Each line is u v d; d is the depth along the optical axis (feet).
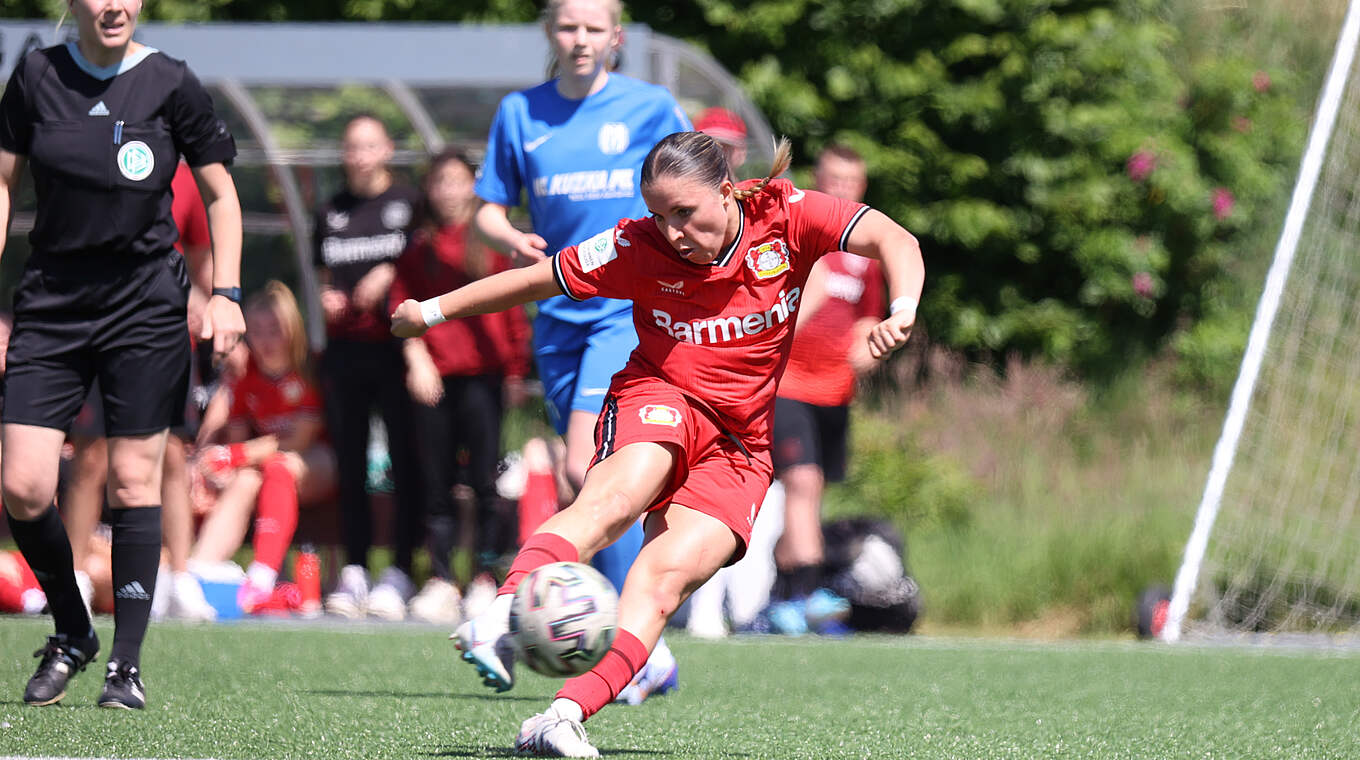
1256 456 119.14
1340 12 195.31
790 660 79.61
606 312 64.08
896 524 133.80
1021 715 57.93
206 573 98.73
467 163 102.17
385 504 110.01
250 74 117.60
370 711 54.13
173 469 97.14
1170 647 93.50
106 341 52.80
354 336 103.65
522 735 42.57
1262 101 192.75
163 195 53.62
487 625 38.29
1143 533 127.65
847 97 182.70
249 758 41.63
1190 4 197.16
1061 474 144.56
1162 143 184.65
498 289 45.44
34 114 52.03
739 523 43.88
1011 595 122.83
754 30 180.34
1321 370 120.78
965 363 177.47
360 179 105.29
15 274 137.69
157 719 49.88
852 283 100.63
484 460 102.27
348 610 102.89
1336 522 117.29
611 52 67.36
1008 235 187.52
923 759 44.83
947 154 185.57
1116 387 174.09
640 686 59.00
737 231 44.16
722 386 44.80
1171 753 47.73
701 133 43.39
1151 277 184.24
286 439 105.50
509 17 179.22
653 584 43.06
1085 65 184.03
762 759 43.96
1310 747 49.80
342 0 180.24
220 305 54.70
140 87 52.80
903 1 182.60
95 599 98.12
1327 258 121.39
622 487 42.39
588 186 65.62
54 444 52.29
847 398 102.01
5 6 170.71
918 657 82.64
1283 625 112.47
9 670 64.03
